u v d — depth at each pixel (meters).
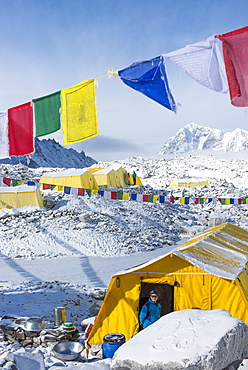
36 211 29.48
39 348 8.62
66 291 14.23
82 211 30.11
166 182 59.66
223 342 5.05
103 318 8.88
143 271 8.77
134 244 25.55
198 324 5.52
